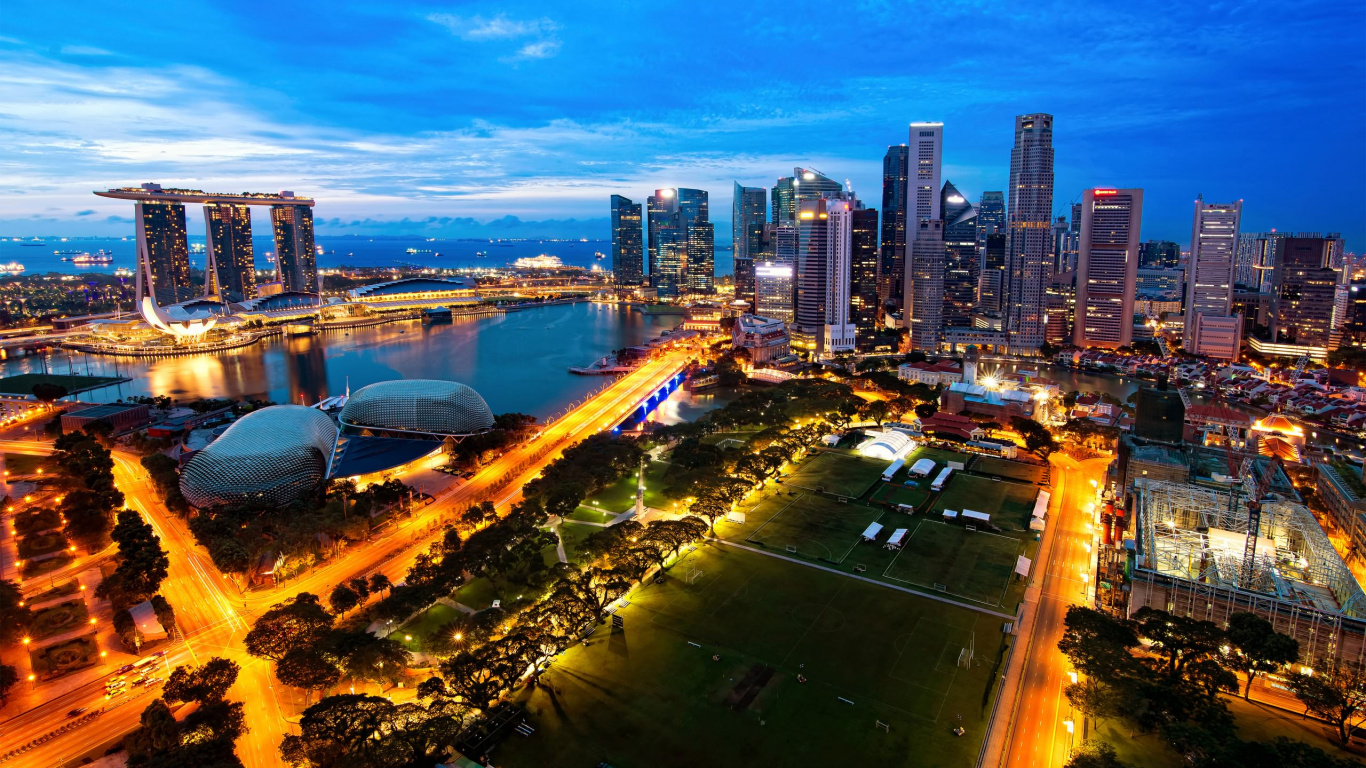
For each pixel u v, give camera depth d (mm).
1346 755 161000
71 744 168250
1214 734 155750
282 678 179000
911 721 172500
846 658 198250
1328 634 187250
